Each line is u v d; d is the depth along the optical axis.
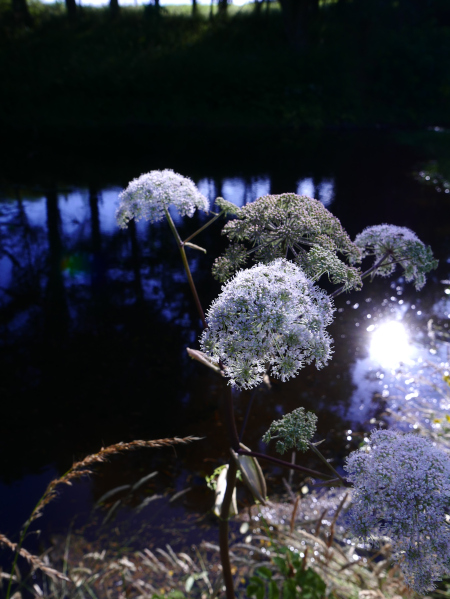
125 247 8.08
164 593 2.83
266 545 3.19
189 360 5.26
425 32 25.23
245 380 1.58
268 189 11.06
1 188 10.81
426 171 12.84
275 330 1.53
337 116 21.50
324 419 4.35
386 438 1.56
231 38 25.66
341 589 2.57
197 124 19.88
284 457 3.97
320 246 1.83
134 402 4.62
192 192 2.26
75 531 3.31
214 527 3.35
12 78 19.61
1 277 6.95
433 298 6.55
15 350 5.36
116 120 19.44
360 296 6.66
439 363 5.10
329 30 25.44
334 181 11.84
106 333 5.72
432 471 1.40
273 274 1.58
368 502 1.44
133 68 20.75
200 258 7.69
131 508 3.51
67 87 19.67
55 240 8.23
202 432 4.25
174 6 33.16
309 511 3.45
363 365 5.14
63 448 4.07
